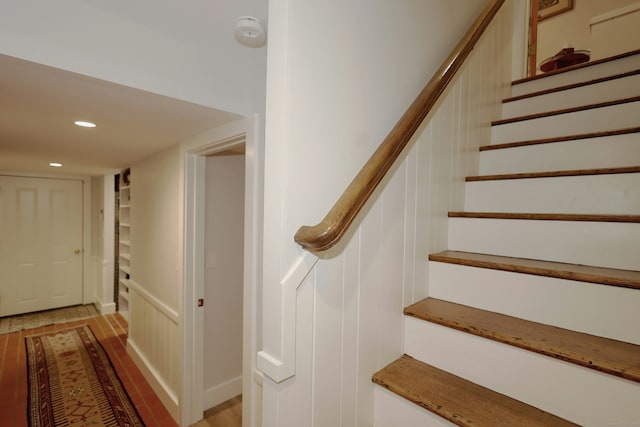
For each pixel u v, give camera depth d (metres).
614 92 1.77
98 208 4.67
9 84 1.20
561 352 0.81
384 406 1.03
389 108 1.13
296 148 0.82
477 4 1.78
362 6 1.01
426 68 1.34
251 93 1.61
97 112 1.56
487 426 0.79
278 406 0.79
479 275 1.15
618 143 1.40
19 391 2.52
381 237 1.06
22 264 4.26
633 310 0.86
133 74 1.23
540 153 1.60
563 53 2.47
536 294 1.02
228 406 2.41
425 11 1.33
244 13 1.17
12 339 3.51
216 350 2.42
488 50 1.89
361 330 1.00
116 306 4.38
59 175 4.46
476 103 1.75
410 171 1.19
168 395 2.34
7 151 2.60
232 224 2.50
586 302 0.93
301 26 0.82
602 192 1.26
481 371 0.97
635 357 0.78
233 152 2.40
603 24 3.08
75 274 4.68
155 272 2.69
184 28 1.27
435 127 1.34
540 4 3.71
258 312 1.61
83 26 1.11
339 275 0.92
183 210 2.17
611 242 1.06
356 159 1.00
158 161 2.64
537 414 0.84
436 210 1.36
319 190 0.88
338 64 0.93
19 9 0.99
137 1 1.10
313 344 0.86
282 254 0.80
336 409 0.94
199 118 1.65
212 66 1.47
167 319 2.46
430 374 1.04
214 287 2.40
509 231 1.28
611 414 0.76
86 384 2.65
